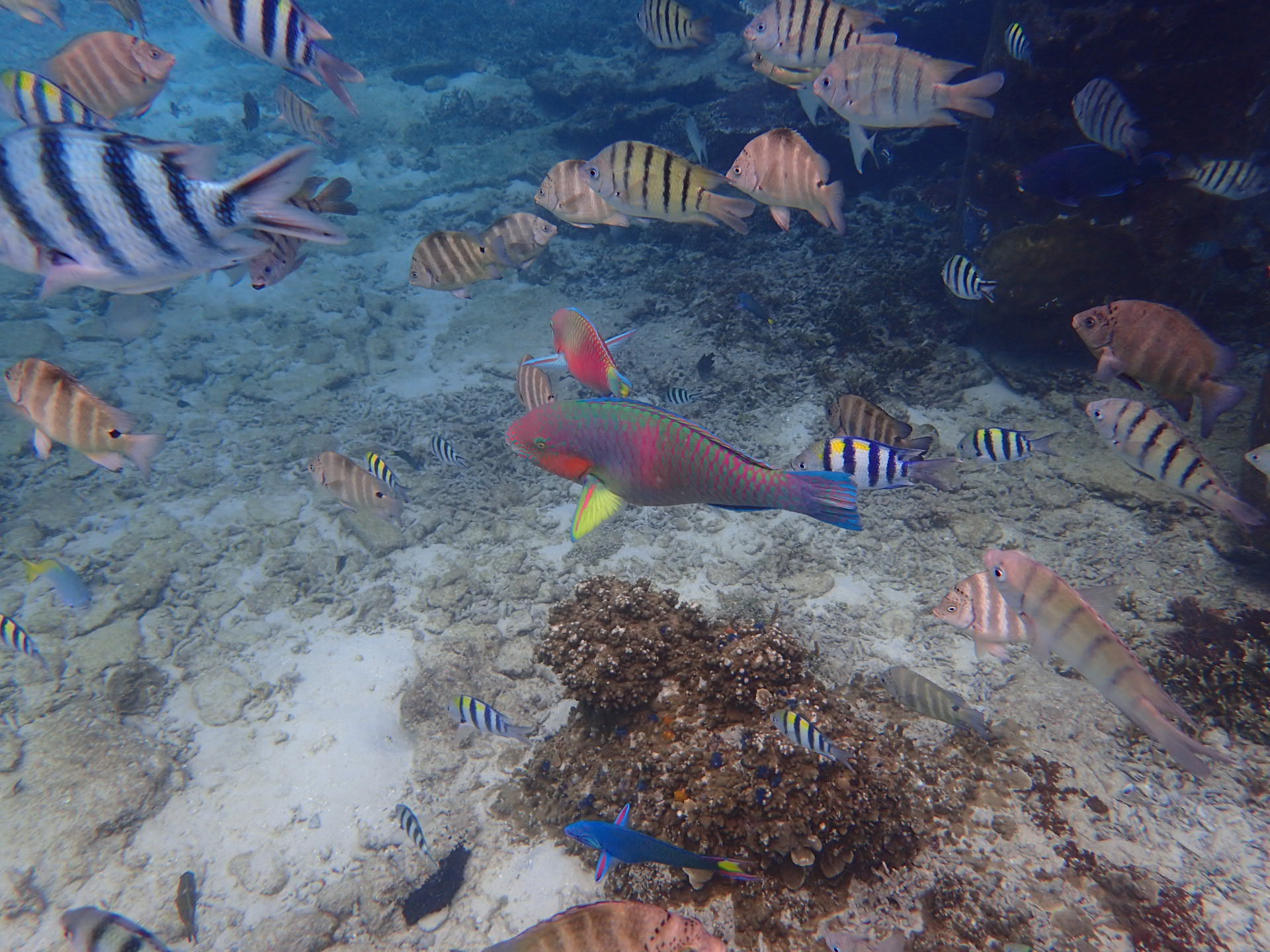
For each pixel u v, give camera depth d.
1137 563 1.49
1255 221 2.28
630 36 5.11
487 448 2.17
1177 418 1.76
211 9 0.78
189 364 2.64
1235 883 0.96
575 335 0.69
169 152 0.48
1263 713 1.15
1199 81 1.65
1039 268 1.84
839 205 0.92
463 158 4.08
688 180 0.90
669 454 0.55
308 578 1.73
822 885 0.90
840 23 1.03
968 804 1.06
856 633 1.44
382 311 3.03
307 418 2.44
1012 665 1.33
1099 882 0.96
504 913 1.05
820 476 0.50
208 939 1.08
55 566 1.25
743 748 0.93
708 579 1.62
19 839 1.18
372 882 1.10
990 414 1.93
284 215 0.50
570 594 1.62
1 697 1.42
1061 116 1.83
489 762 1.27
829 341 2.25
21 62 5.51
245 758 1.33
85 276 0.51
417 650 1.52
